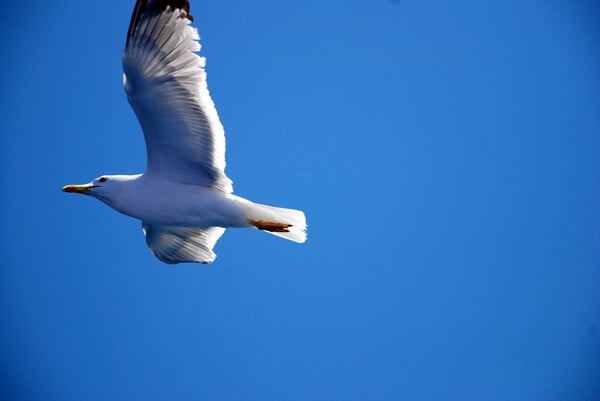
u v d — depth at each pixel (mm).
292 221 13555
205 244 15461
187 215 13312
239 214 13305
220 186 13453
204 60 12461
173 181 13336
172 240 15516
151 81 12234
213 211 13266
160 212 13289
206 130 12914
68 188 13398
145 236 15469
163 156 13148
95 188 13375
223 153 13188
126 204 13289
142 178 13305
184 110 12625
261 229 13398
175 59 12234
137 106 12461
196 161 13188
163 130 12805
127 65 11977
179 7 12039
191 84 12484
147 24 11812
